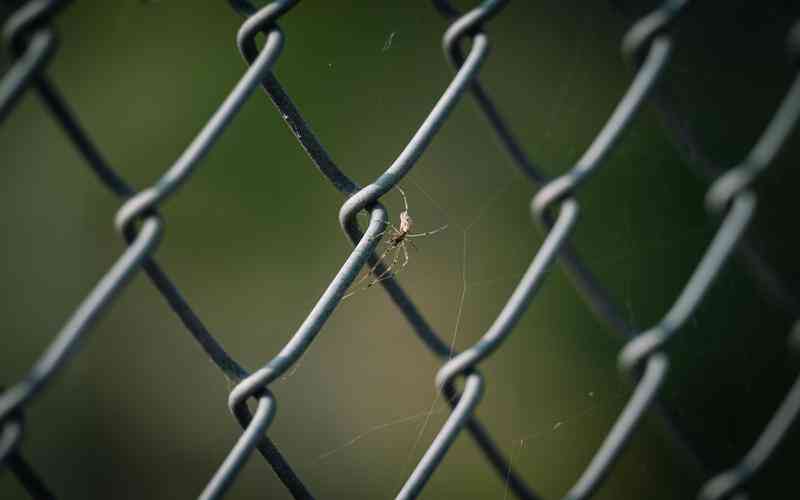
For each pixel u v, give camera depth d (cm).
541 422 539
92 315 166
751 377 490
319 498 573
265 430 198
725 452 480
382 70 649
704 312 501
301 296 635
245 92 189
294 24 658
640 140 557
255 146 660
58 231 610
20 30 156
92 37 650
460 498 534
